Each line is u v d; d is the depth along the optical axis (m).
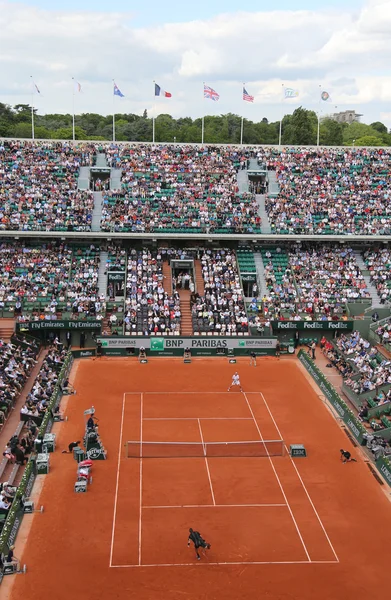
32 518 44.09
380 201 103.88
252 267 95.19
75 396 67.25
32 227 92.56
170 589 37.06
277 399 68.00
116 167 108.06
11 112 195.88
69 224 93.31
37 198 97.69
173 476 50.62
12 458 51.62
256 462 53.41
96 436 52.81
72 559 39.72
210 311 87.00
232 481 50.06
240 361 81.75
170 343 82.38
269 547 41.47
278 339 87.38
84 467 50.28
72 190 100.44
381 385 66.69
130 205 99.06
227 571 38.91
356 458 54.62
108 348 81.88
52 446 53.75
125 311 86.06
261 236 95.81
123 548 40.94
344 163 113.12
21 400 64.44
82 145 112.56
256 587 37.44
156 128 188.38
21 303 84.31
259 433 58.94
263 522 44.34
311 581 38.16
